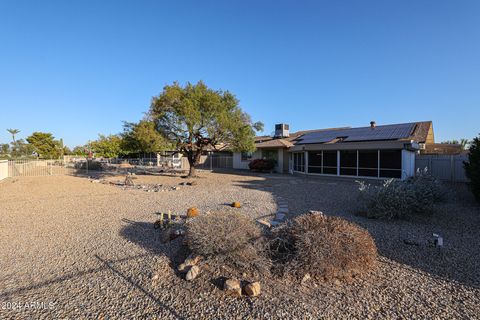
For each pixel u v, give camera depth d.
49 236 5.76
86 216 7.51
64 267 4.22
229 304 3.20
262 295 3.38
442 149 23.73
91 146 40.81
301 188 13.18
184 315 3.01
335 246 3.86
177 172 24.66
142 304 3.22
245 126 16.00
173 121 15.62
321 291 3.47
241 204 9.02
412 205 7.06
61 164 27.73
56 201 9.92
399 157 15.96
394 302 3.22
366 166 17.52
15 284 3.71
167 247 4.93
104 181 16.45
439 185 8.68
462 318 2.92
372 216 7.16
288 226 4.74
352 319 2.91
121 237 5.61
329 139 20.67
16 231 6.13
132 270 4.08
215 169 29.20
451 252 4.76
